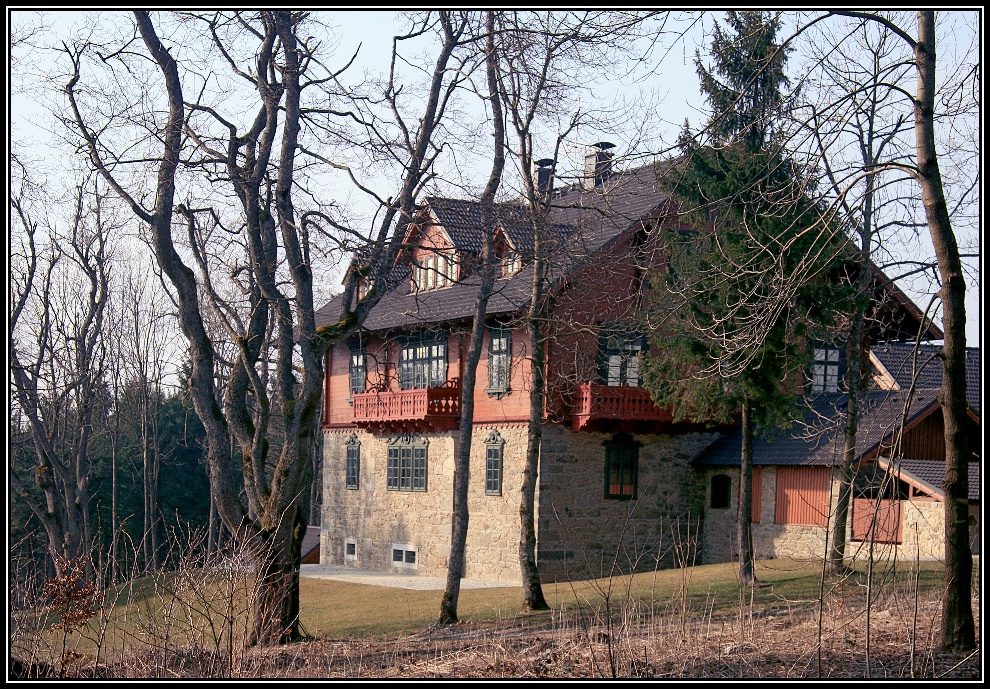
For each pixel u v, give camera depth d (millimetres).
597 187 24500
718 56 20422
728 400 24047
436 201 21672
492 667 13539
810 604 17703
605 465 30828
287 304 19469
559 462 29969
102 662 13664
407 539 35094
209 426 18938
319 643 16719
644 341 30609
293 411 19344
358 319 20188
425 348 34562
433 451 34125
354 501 38031
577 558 30000
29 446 42906
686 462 32219
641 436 31453
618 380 30969
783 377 23109
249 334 19797
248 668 13531
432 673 13531
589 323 27844
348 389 38844
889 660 12344
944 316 12297
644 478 31469
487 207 22094
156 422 52562
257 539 18203
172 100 18453
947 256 12180
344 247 18297
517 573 30219
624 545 30812
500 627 19781
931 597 16266
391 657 15727
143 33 18250
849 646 13188
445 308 32531
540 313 26547
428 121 19984
